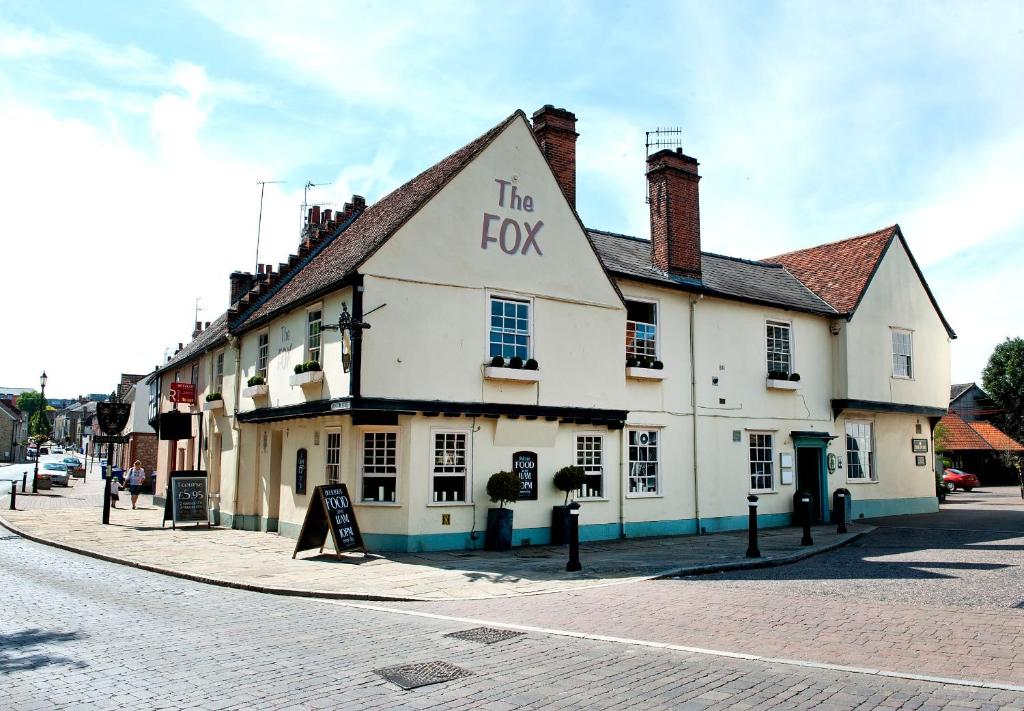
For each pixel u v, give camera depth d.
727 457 21.05
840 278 25.61
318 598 11.09
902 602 9.88
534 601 10.48
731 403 21.34
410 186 19.72
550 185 18.09
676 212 21.05
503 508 16.25
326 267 18.92
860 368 24.17
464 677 6.69
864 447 24.88
